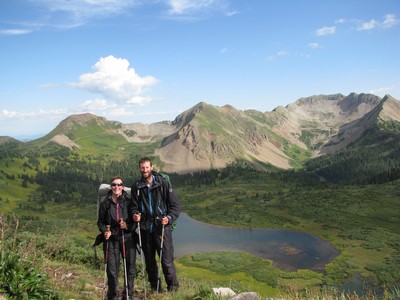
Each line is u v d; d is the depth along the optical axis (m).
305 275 93.94
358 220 158.38
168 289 9.23
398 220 155.75
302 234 145.75
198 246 135.00
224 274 96.06
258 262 106.81
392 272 93.62
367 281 88.81
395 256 108.56
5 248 7.76
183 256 116.00
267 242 135.50
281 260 110.94
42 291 7.34
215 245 135.50
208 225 171.75
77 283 9.80
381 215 164.12
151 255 9.12
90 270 12.38
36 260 8.58
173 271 9.09
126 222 8.82
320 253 117.56
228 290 9.53
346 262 104.69
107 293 8.74
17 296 6.75
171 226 9.03
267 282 88.44
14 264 7.25
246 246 131.62
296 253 118.75
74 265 12.68
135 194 8.84
